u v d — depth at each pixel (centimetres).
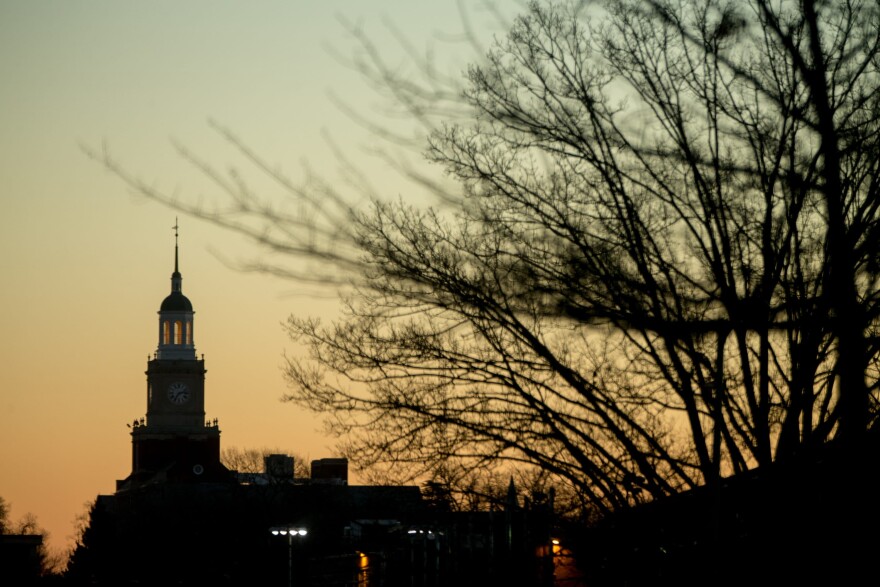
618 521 3325
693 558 3303
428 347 3241
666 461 3275
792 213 2983
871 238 2894
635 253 3036
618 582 3369
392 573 6044
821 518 3116
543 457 3325
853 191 2959
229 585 18075
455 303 3109
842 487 3103
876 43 2964
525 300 3091
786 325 3033
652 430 3362
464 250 3084
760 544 3150
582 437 3275
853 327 2788
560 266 3111
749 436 3356
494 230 3077
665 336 3041
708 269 3156
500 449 3309
